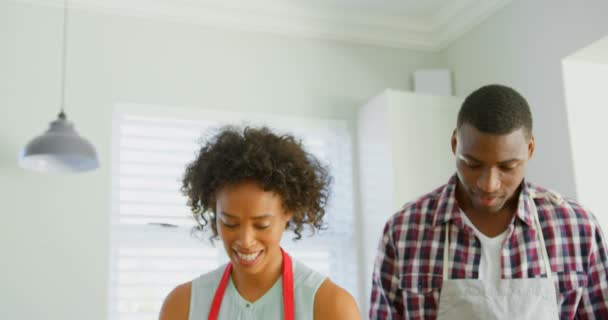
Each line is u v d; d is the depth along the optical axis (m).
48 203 2.75
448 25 3.32
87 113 2.86
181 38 3.07
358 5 3.17
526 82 2.79
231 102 3.08
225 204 0.97
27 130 2.77
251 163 0.96
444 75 3.30
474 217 1.41
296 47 3.25
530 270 1.36
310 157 1.13
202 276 1.12
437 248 1.42
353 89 3.30
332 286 1.06
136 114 2.93
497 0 2.94
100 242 2.78
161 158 2.95
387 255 1.49
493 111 1.21
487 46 3.08
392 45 3.41
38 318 2.66
